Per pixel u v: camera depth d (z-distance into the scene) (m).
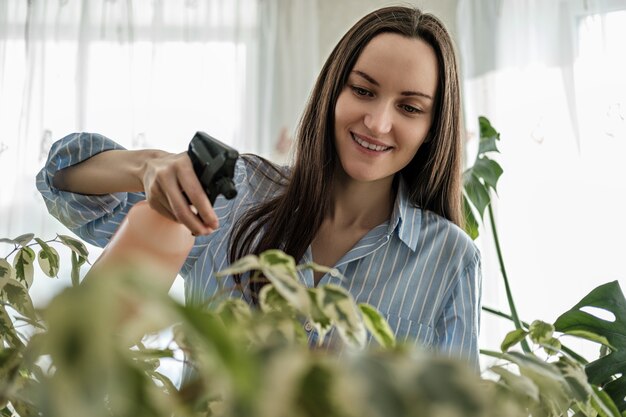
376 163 1.12
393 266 1.22
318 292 0.45
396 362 0.26
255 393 0.23
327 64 1.18
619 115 3.11
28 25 3.42
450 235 1.25
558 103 3.19
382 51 1.08
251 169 1.26
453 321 1.23
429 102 1.12
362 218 1.23
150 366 0.48
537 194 3.18
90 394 0.21
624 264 3.08
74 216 1.02
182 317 0.23
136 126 3.38
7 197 3.37
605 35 3.15
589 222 3.12
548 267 3.14
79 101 3.37
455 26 3.34
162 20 3.40
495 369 0.46
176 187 0.59
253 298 0.98
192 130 3.39
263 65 3.39
